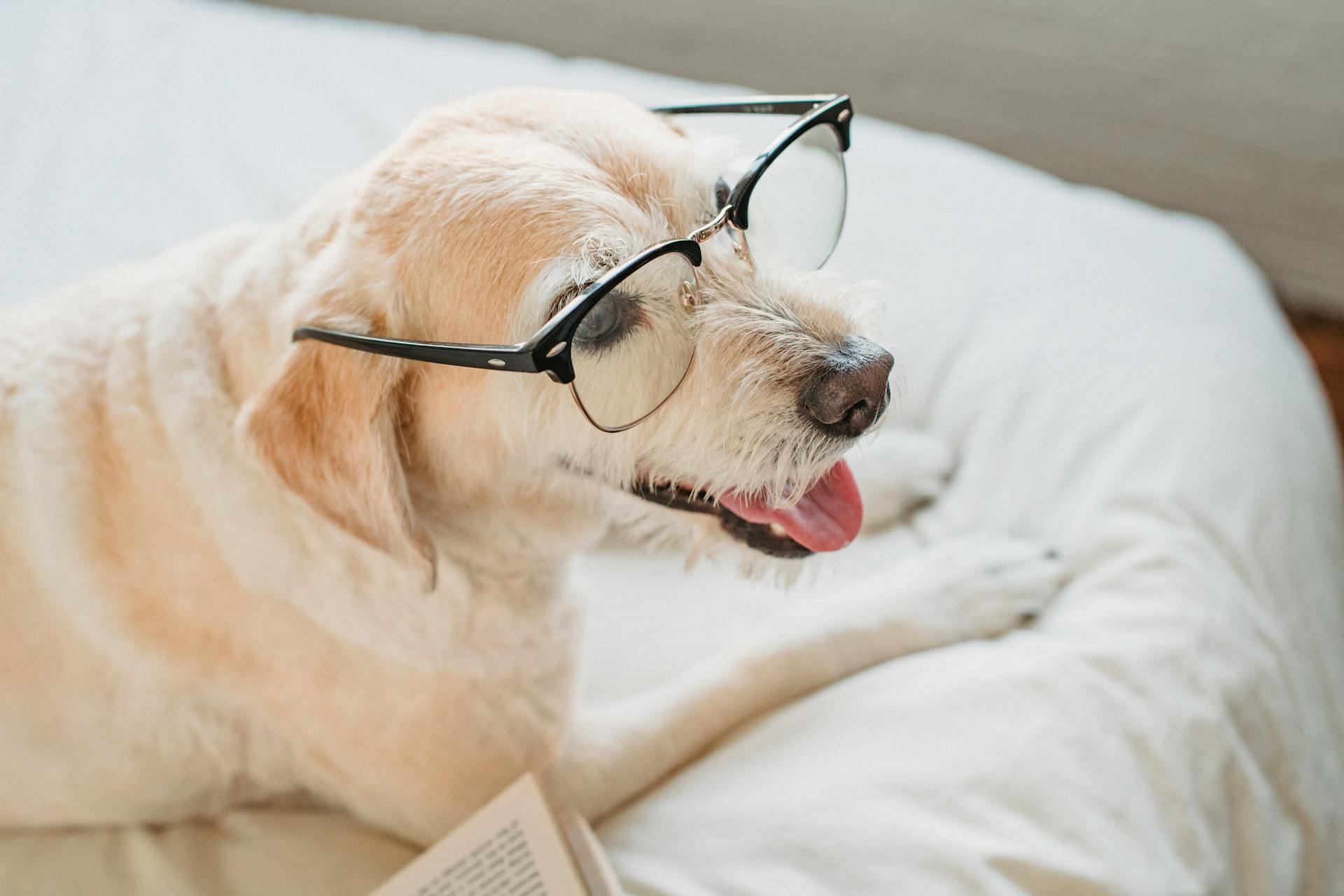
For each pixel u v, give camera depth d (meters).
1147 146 3.06
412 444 1.24
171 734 1.42
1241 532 1.50
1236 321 1.82
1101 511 1.57
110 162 2.28
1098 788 1.25
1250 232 3.05
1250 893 1.26
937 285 1.92
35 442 1.29
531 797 1.14
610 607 1.68
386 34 2.65
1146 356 1.73
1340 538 1.68
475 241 1.10
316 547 1.25
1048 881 1.17
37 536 1.29
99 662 1.35
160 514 1.28
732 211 1.22
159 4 2.84
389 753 1.37
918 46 3.18
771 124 1.50
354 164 2.20
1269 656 1.40
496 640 1.36
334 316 1.14
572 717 1.43
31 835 1.44
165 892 1.33
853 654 1.48
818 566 1.38
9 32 2.71
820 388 1.16
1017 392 1.78
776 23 3.32
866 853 1.20
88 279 1.49
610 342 1.11
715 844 1.26
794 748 1.36
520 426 1.17
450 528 1.31
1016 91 3.14
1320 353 2.91
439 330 1.14
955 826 1.22
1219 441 1.59
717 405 1.18
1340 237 2.92
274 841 1.41
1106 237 1.99
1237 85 2.87
